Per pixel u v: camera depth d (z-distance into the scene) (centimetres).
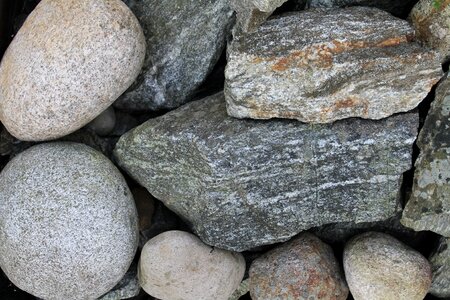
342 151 108
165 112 121
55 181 109
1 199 110
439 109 108
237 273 116
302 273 113
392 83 105
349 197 111
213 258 114
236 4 107
